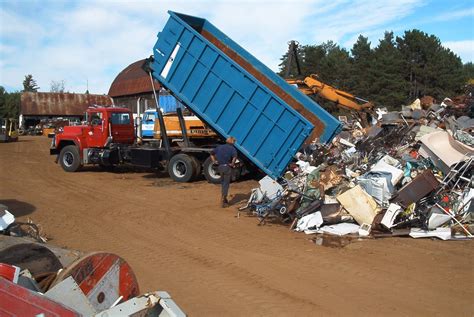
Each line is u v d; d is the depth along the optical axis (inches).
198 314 213.3
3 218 250.8
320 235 358.9
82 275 140.3
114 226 391.5
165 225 396.2
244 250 320.2
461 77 2154.3
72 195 548.4
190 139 711.7
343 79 2272.4
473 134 570.3
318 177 406.3
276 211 403.9
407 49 2213.3
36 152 1222.9
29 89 5349.4
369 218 366.6
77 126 778.2
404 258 300.4
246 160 591.2
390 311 217.3
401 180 408.2
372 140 589.3
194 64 554.6
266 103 506.3
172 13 560.7
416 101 845.2
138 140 789.9
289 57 780.6
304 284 253.4
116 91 2000.5
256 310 218.2
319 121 589.0
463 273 271.4
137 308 123.3
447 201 384.2
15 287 117.6
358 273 271.4
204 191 574.6
